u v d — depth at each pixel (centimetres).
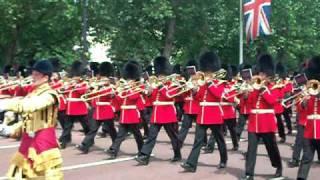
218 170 1991
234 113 2467
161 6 5406
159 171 1966
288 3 6675
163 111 2098
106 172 1939
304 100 1723
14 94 3136
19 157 1250
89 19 5538
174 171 1964
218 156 2314
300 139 2091
